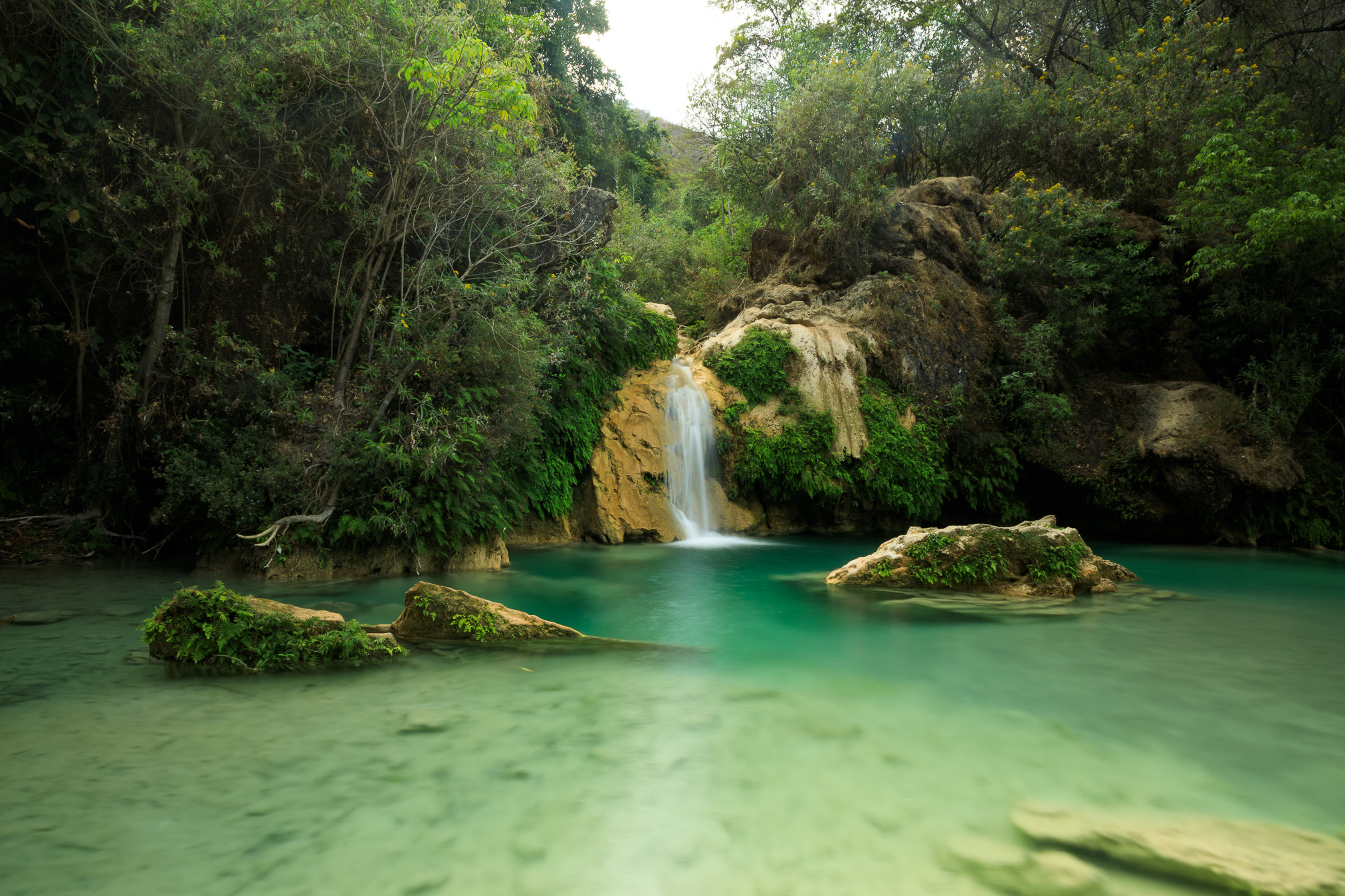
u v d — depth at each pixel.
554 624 5.80
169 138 9.66
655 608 7.34
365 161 10.65
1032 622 6.74
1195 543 14.06
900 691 4.63
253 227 9.97
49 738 3.59
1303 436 14.23
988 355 15.67
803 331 14.89
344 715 4.00
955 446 14.72
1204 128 15.19
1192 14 18.16
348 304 10.16
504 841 2.67
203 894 2.27
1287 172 13.29
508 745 3.61
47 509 9.92
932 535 8.47
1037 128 19.11
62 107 9.21
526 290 10.86
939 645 5.87
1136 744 3.78
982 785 3.23
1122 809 3.02
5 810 2.82
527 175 11.08
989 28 23.17
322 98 10.08
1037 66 22.55
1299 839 2.75
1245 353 14.87
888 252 16.53
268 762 3.34
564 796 3.05
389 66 9.61
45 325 9.59
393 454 8.68
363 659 5.09
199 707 4.10
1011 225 16.09
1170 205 16.61
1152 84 17.33
